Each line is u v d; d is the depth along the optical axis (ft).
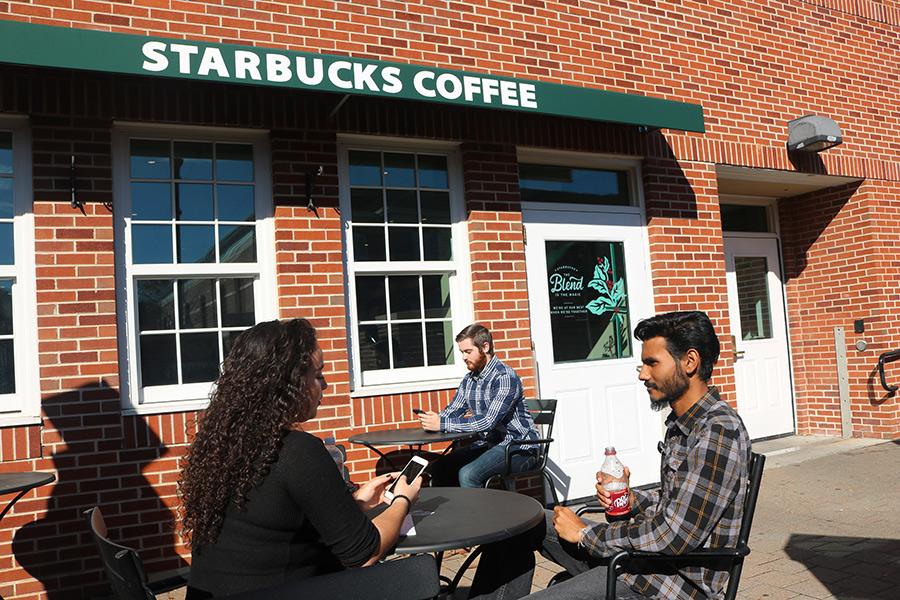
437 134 19.04
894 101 28.76
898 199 28.22
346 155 18.54
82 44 13.75
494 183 19.81
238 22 17.06
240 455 6.89
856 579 13.92
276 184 17.26
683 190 23.15
